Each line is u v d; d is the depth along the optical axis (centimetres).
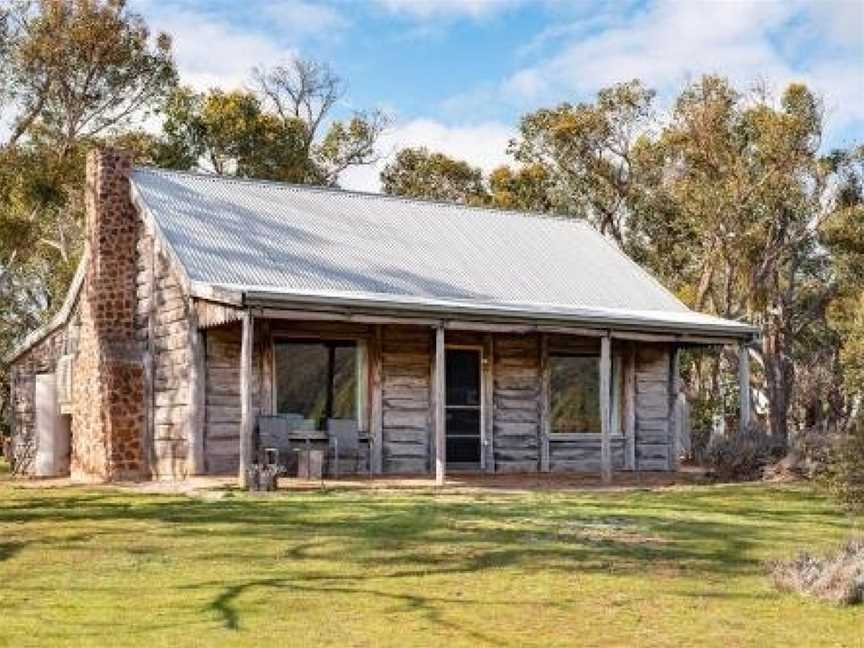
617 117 4000
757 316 3931
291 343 1909
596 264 2398
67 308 2266
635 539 1084
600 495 1549
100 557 998
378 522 1184
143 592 841
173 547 1043
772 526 1204
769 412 3916
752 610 786
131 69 2884
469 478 1844
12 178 2369
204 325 1797
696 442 2872
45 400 2331
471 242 2309
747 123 3638
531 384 2131
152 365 1995
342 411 1938
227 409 1853
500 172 4459
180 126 4125
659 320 1973
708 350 3944
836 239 3862
